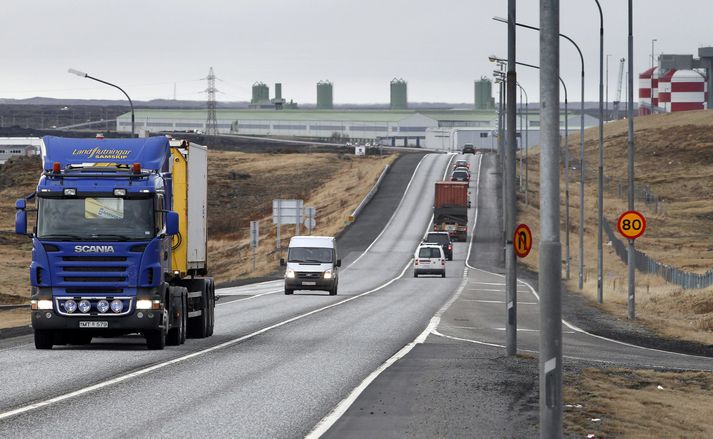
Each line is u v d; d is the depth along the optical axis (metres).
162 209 75.38
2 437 39.47
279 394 52.12
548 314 34.25
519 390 53.81
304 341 82.88
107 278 73.31
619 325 114.25
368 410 46.94
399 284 193.25
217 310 122.50
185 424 42.97
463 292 168.00
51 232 73.44
